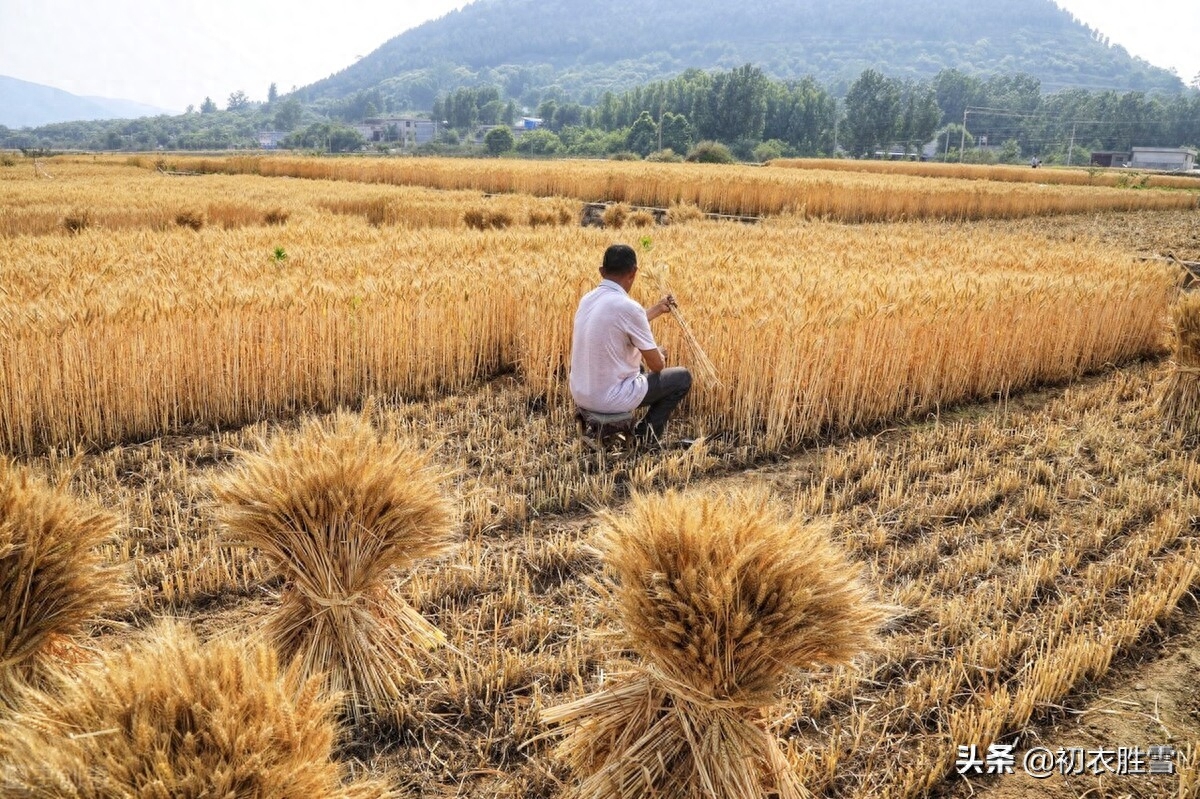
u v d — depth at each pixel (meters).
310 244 11.98
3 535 2.85
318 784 2.12
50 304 6.50
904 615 4.19
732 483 5.95
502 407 7.32
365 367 7.55
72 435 6.24
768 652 2.45
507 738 3.29
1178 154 135.25
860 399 7.18
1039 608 4.30
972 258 11.53
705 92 142.50
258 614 4.09
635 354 6.19
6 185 26.75
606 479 5.80
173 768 1.95
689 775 2.59
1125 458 6.47
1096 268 10.36
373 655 3.40
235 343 6.83
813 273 9.38
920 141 142.62
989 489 5.65
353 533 3.32
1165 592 4.28
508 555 4.72
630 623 2.57
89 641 3.47
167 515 5.11
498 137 131.25
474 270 8.78
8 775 1.83
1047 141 155.38
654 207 27.58
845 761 3.23
